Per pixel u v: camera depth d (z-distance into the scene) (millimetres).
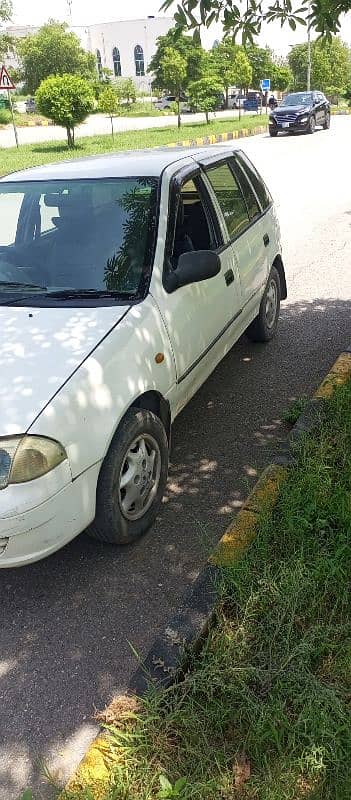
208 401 4973
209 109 34719
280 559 2973
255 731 2221
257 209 5523
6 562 2809
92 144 24094
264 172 16797
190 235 4191
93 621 2986
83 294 3539
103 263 3682
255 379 5305
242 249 4855
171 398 3670
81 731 2492
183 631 2627
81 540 3516
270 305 5910
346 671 2453
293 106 28531
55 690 2662
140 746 2195
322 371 5402
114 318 3312
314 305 7070
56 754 2412
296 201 12852
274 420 4652
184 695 2355
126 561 3344
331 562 2873
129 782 2100
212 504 3756
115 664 2770
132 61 78750
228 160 5184
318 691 2314
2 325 3287
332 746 2162
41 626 2973
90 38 81312
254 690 2412
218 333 4348
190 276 3688
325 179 15391
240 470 4070
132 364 3215
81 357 3031
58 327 3246
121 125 37250
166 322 3566
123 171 4145
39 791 2289
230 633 2631
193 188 4324
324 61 53969
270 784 2074
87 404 2922
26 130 35156
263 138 27625
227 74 40312
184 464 4152
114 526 3209
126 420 3195
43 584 3219
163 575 3240
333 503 3295
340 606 2746
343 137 26297
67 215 3943
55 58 55750
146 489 3441
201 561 3320
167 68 36125
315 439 3879
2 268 3789
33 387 2863
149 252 3662
